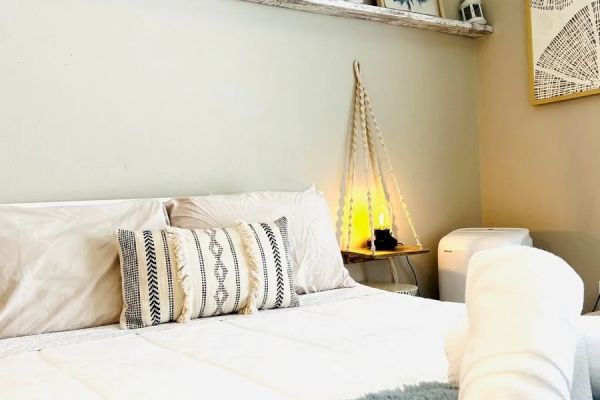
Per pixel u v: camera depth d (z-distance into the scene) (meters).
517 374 0.57
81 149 2.13
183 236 1.79
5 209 1.76
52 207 1.85
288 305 1.91
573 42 2.78
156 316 1.69
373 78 2.95
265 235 1.93
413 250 2.70
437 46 3.20
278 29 2.64
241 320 1.72
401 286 2.68
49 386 1.12
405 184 3.04
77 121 2.12
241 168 2.51
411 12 2.93
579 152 2.83
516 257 0.71
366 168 2.89
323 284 2.24
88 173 2.14
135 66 2.26
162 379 1.13
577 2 2.75
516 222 3.16
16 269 1.66
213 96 2.45
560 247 2.93
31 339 1.57
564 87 2.84
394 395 0.90
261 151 2.57
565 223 2.91
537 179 3.04
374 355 1.24
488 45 3.27
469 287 0.73
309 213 2.32
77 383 1.13
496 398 0.56
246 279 1.82
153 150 2.29
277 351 1.32
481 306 0.67
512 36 3.13
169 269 1.73
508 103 3.17
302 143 2.70
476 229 2.96
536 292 0.64
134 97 2.25
